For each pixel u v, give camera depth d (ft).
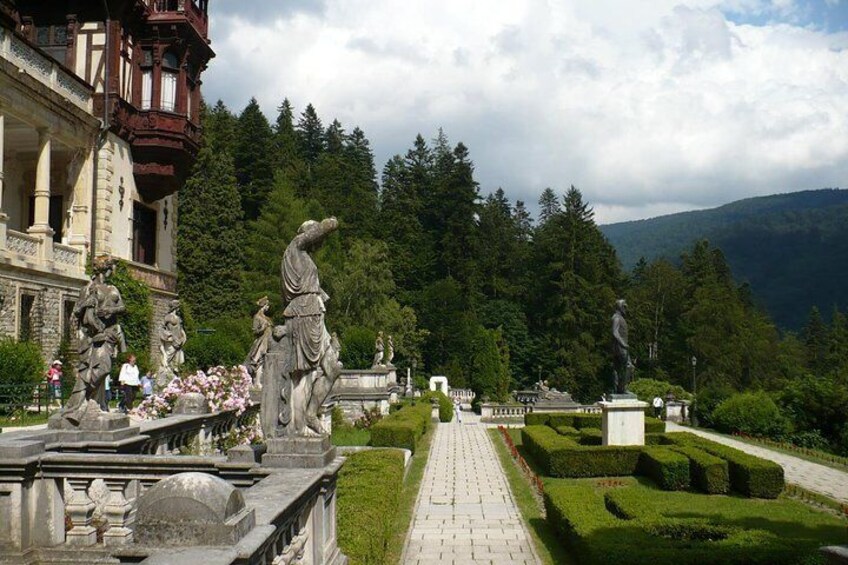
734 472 60.90
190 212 189.16
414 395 187.01
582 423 108.68
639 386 185.26
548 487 61.72
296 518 21.39
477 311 260.42
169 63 106.93
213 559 13.66
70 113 90.84
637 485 63.16
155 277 111.65
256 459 27.17
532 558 40.01
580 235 252.42
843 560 17.94
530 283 271.90
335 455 28.53
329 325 189.67
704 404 131.03
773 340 274.16
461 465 74.49
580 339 240.94
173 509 15.16
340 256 211.41
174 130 105.91
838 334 320.29
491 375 199.72
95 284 33.94
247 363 65.31
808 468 79.30
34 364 71.51
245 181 236.43
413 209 273.13
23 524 24.68
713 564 34.58
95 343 33.42
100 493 26.45
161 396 52.21
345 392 115.96
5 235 79.00
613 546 35.76
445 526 47.50
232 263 190.19
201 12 112.47
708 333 233.76
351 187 265.95
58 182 100.58
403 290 253.24
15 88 80.07
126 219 104.01
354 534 29.63
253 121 238.27
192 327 132.67
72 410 32.96
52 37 99.45
